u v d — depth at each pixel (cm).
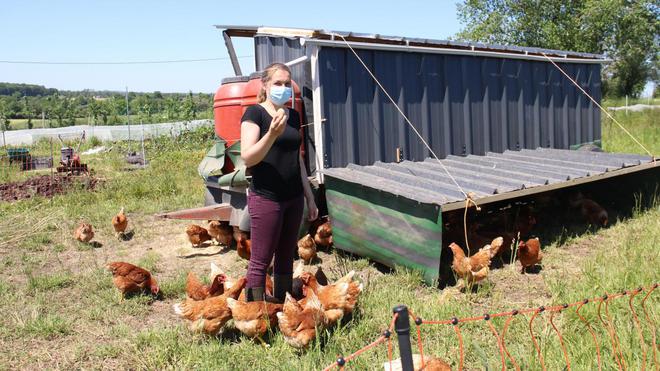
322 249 741
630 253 635
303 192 462
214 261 709
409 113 836
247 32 888
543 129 1072
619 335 407
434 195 584
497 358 396
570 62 1119
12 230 869
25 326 486
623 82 4612
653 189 884
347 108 754
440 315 477
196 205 1045
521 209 802
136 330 487
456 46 900
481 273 535
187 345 440
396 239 602
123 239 829
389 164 770
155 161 1819
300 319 411
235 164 698
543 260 662
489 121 962
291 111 446
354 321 471
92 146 2855
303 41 714
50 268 690
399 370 304
